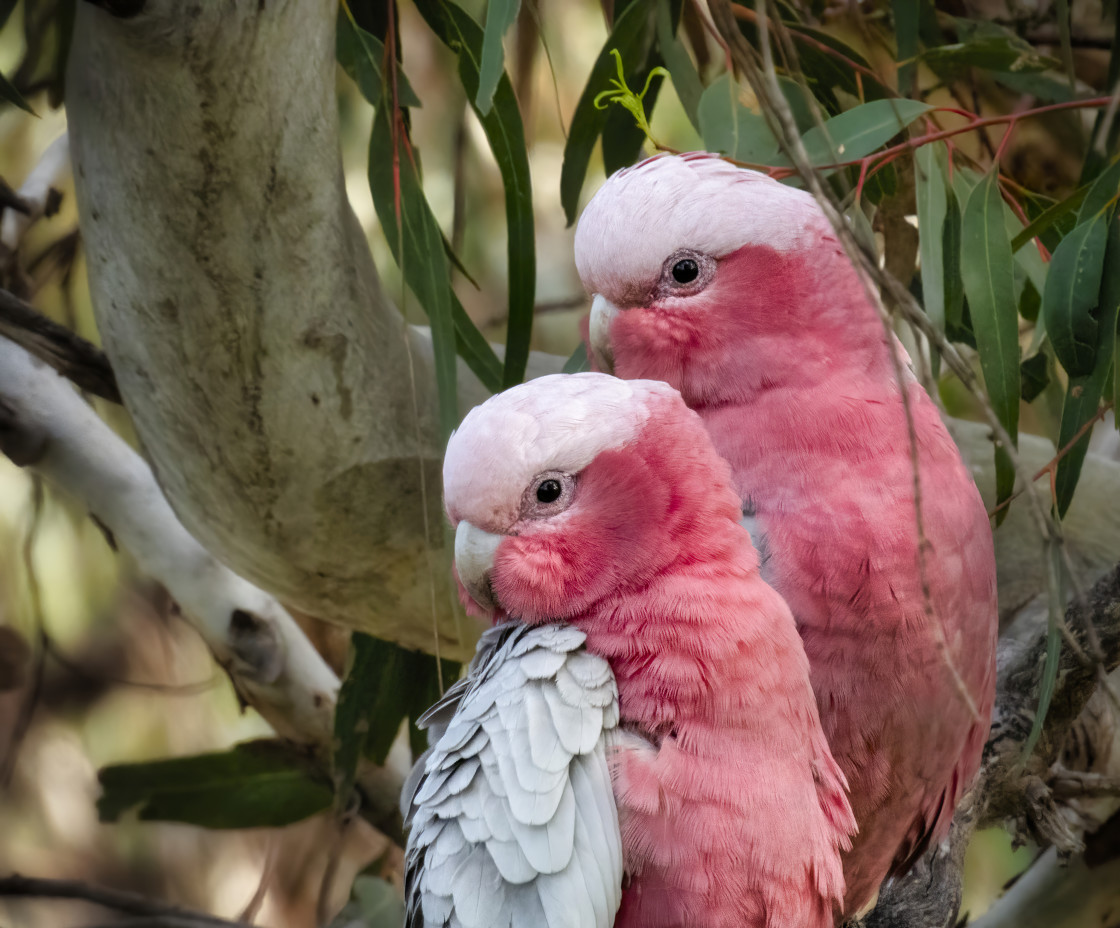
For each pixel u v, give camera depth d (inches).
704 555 155.8
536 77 324.8
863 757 178.9
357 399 216.1
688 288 191.0
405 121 224.1
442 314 206.8
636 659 151.4
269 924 385.4
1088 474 254.1
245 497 223.3
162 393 215.3
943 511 179.8
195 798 281.9
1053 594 142.3
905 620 174.2
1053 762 229.8
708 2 142.6
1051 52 291.7
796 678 153.2
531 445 156.2
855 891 197.6
